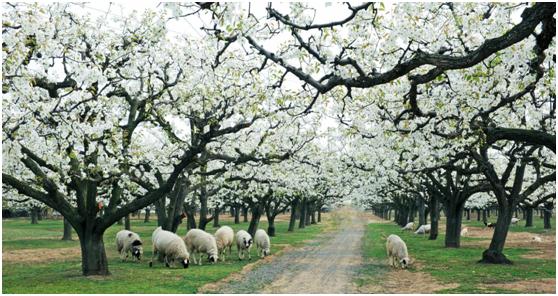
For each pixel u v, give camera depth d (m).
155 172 21.81
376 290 16.30
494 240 23.17
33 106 13.23
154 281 17.55
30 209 62.28
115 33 18.19
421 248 32.38
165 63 19.42
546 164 21.12
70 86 15.48
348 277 19.48
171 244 21.69
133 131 20.81
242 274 20.23
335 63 10.65
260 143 21.77
